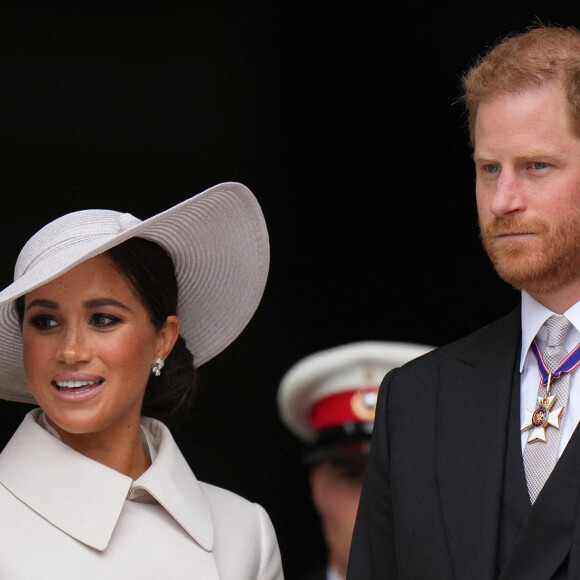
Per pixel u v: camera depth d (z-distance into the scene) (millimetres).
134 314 13875
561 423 13102
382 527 14109
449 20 23453
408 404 14109
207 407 23234
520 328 13891
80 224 14086
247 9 23469
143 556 13805
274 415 23359
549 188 12969
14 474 13883
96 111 23469
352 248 23828
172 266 14523
